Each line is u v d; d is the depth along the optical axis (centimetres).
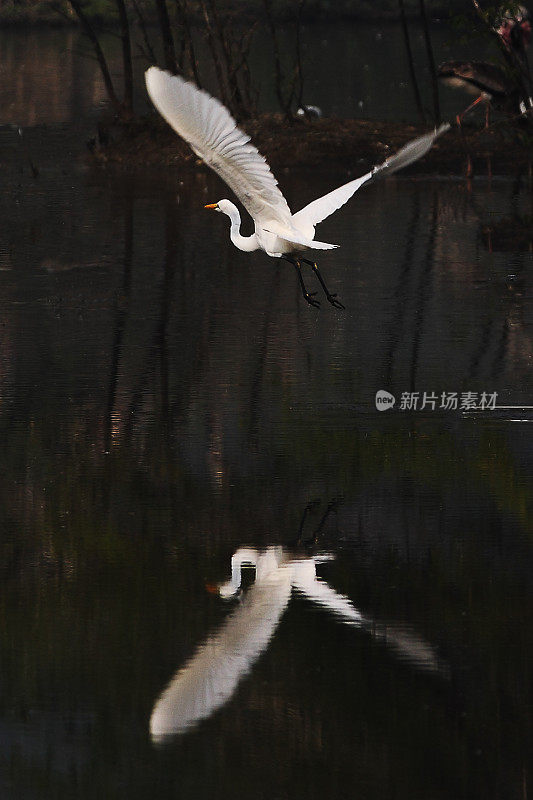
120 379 1728
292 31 7906
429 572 1120
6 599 1073
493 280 2317
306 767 835
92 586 1100
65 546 1182
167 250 2602
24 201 3152
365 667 952
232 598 1073
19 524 1234
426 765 840
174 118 977
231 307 2147
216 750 866
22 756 868
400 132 3712
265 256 2562
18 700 927
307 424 1537
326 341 1927
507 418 1560
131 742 874
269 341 1927
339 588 1093
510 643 989
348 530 1216
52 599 1075
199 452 1439
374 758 850
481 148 3616
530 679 937
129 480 1355
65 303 2170
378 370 1766
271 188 1093
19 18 8106
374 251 2584
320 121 3819
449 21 3281
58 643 1000
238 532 1211
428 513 1257
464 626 1020
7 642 1002
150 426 1530
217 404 1617
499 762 838
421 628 1016
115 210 3041
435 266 2438
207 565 1141
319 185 3297
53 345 1905
